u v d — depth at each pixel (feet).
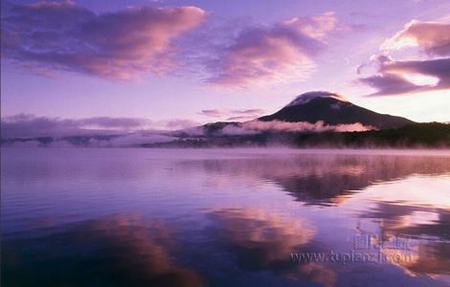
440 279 35.22
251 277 35.55
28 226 53.98
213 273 36.60
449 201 74.59
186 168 172.45
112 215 61.72
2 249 43.27
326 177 124.36
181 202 74.33
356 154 377.09
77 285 34.32
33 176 131.13
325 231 50.70
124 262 39.34
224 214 62.18
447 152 436.76
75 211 65.26
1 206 70.28
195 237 48.14
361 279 35.24
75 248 43.70
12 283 34.73
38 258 40.52
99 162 237.66
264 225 54.24
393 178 119.85
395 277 35.73
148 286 34.09
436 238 47.16
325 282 34.58
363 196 81.05
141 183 108.06
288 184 103.96
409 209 65.36
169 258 40.29
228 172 147.84
